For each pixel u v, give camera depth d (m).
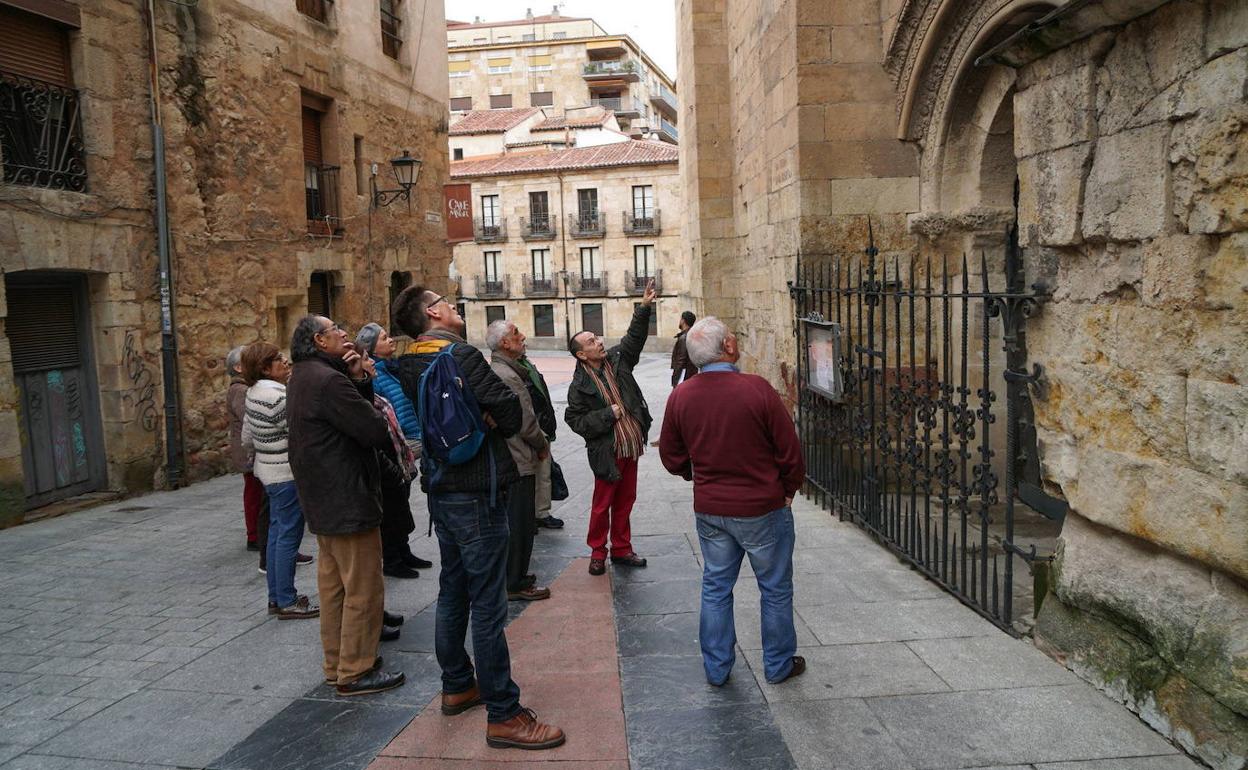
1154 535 3.22
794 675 3.85
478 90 66.00
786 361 8.55
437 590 5.40
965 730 3.27
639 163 46.75
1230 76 2.75
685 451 3.91
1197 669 2.99
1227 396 2.84
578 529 6.98
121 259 9.10
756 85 10.43
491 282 49.31
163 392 9.65
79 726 3.63
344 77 13.27
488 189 48.78
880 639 4.23
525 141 53.25
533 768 3.14
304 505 3.80
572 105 65.38
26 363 8.38
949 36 6.63
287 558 4.95
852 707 3.51
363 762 3.24
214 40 10.34
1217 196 2.83
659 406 16.67
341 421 3.66
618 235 47.66
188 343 9.98
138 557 6.53
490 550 3.32
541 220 48.44
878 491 6.19
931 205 7.38
